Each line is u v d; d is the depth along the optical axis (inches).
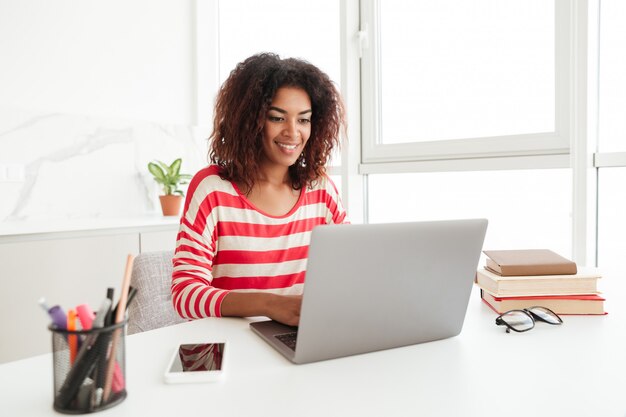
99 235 92.0
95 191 109.3
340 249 30.1
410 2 101.7
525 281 41.2
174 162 115.9
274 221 52.7
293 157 53.1
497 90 90.7
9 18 98.1
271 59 53.6
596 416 24.2
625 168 76.7
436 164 97.6
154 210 119.9
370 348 33.3
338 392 27.2
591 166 77.0
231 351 33.5
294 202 56.0
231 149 52.3
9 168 96.4
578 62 75.9
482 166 91.6
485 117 92.4
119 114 115.1
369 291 31.9
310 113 52.9
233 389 27.5
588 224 76.8
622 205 77.6
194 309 42.1
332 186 60.3
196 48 129.4
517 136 87.4
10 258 81.4
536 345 34.4
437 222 33.3
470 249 34.9
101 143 110.3
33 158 100.3
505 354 32.8
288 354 32.0
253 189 53.6
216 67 134.3
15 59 99.0
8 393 27.2
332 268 30.2
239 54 131.6
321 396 26.7
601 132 78.1
